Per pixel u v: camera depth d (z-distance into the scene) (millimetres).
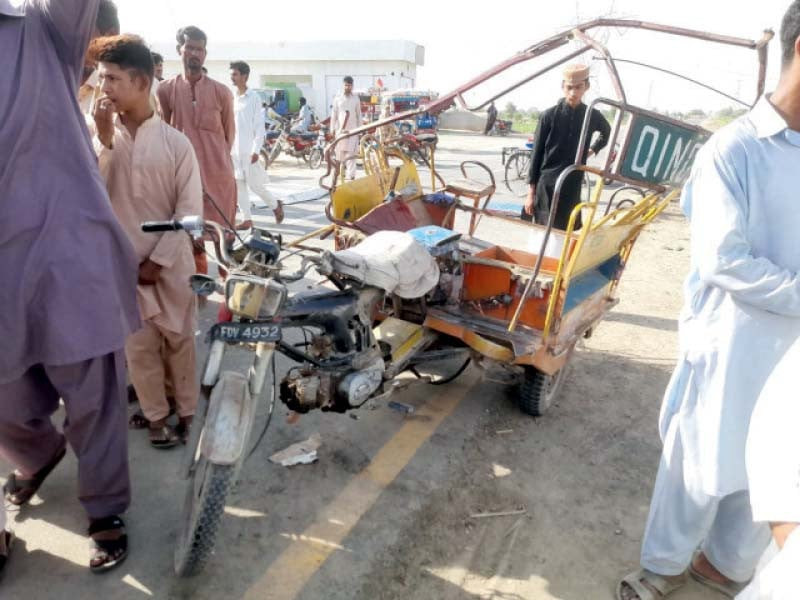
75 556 2549
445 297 3771
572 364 4648
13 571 2451
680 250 8141
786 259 1871
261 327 2256
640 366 4680
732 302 1939
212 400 2213
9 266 2086
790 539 1527
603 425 3812
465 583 2533
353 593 2439
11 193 2039
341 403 2861
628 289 6492
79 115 2213
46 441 2752
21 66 2021
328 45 32875
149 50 2648
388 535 2768
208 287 2295
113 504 2531
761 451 1609
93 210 2188
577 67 4840
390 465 3266
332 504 2943
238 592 2412
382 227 4172
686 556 2393
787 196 1833
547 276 3762
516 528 2869
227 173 5258
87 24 2125
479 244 4535
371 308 3111
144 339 2988
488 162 16828
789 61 1780
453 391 4105
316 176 13695
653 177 3238
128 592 2387
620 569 2660
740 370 1946
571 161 5039
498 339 3479
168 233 2820
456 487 3131
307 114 19172
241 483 3047
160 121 2777
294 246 3744
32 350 2211
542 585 2547
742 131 1883
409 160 5012
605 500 3107
